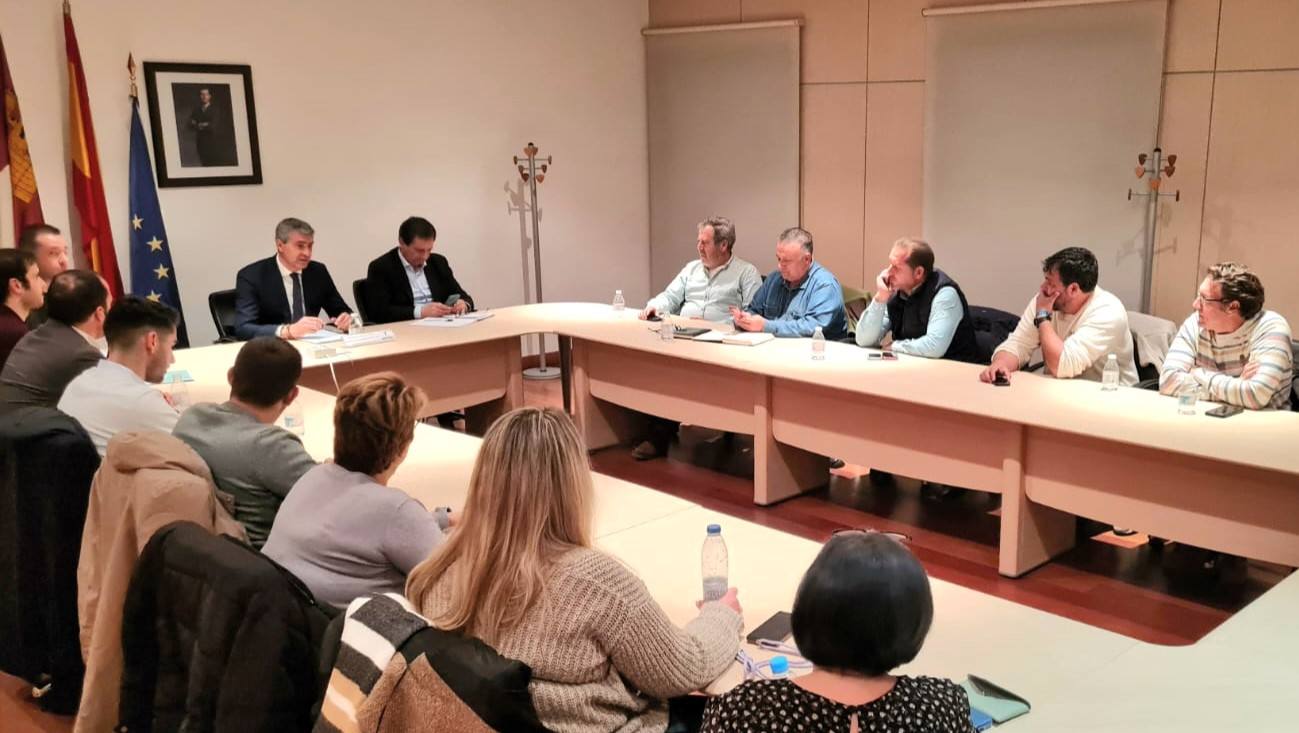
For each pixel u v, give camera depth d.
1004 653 2.06
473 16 6.76
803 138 6.99
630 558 2.56
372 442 2.24
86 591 2.51
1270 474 3.06
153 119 5.68
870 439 4.14
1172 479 3.28
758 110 7.11
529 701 1.56
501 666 1.56
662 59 7.52
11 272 3.89
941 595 2.34
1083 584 3.77
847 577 1.32
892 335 4.74
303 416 3.75
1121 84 5.54
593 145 7.48
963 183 6.23
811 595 1.34
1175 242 5.53
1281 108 5.08
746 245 7.38
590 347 5.32
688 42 7.35
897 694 1.34
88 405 2.98
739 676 1.97
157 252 5.68
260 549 2.62
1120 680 1.94
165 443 2.42
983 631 2.16
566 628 1.70
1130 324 4.44
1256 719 1.78
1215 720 1.78
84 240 5.48
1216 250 5.39
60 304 3.40
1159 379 3.97
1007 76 5.94
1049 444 3.59
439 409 5.08
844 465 5.16
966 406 3.62
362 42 6.34
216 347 4.82
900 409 4.00
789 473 4.66
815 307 5.02
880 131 6.57
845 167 6.80
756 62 7.04
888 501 4.66
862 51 6.57
